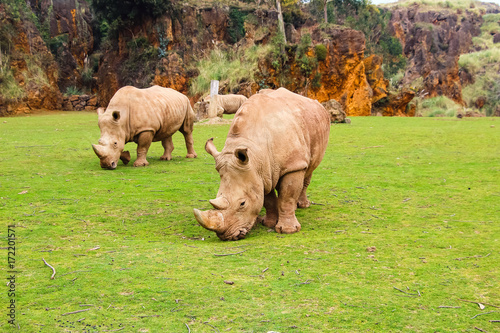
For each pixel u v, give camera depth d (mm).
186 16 44656
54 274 4246
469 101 73375
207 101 26188
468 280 4121
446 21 93938
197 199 7711
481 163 11383
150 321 3379
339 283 4062
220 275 4254
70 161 11820
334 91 46375
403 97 50125
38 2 48375
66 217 6477
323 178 9688
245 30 46094
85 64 49781
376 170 10656
